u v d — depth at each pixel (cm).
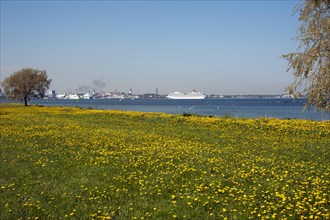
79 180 1333
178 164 1598
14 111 5534
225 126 3130
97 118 4275
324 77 1405
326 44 1403
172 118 3862
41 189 1231
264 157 1750
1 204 1061
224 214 955
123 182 1309
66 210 1026
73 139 2355
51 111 5638
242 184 1236
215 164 1566
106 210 1016
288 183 1230
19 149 1977
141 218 933
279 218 907
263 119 3488
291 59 1494
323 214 903
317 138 2470
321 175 1348
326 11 1482
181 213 969
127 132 2806
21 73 8612
